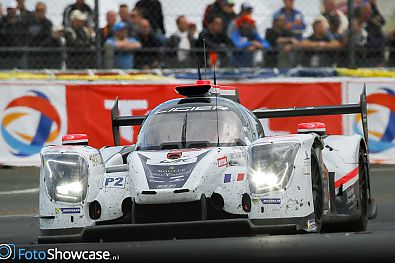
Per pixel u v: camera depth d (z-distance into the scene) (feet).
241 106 81.97
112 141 132.05
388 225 86.69
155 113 79.36
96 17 139.23
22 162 130.52
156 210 68.03
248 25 146.41
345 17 150.10
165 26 145.59
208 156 70.54
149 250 60.03
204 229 64.59
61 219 68.18
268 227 65.16
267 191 65.57
